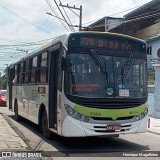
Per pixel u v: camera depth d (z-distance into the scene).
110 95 10.57
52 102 11.97
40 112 13.42
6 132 13.51
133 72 11.11
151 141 12.68
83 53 10.67
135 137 13.63
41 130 13.98
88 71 10.60
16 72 19.38
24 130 15.16
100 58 10.77
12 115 22.95
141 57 11.38
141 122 11.00
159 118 22.67
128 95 10.81
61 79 10.74
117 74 10.83
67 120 10.35
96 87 10.53
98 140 12.59
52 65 12.06
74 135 10.29
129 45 11.21
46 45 12.88
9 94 21.72
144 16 36.81
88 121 10.31
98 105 10.40
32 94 14.76
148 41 35.81
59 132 10.80
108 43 10.93
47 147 11.10
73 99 10.34
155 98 23.16
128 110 10.73
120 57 11.01
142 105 11.04
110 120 10.48
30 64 15.43
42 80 13.02
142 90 11.16
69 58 10.56
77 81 10.45
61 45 11.02
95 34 10.83
